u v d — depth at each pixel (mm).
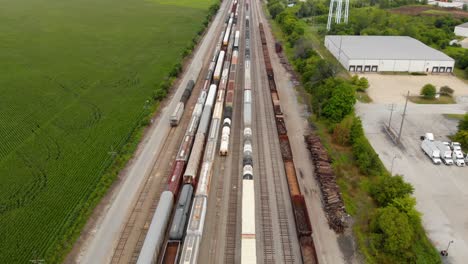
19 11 194250
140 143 77438
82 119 86188
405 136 80438
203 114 81750
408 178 66438
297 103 96562
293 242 53750
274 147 76562
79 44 143500
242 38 154500
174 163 66125
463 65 121625
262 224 56844
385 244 51000
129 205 60156
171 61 126438
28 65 119625
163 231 52344
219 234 55219
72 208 58906
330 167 68438
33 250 51125
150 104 93500
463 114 90500
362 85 102125
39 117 86812
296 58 127750
